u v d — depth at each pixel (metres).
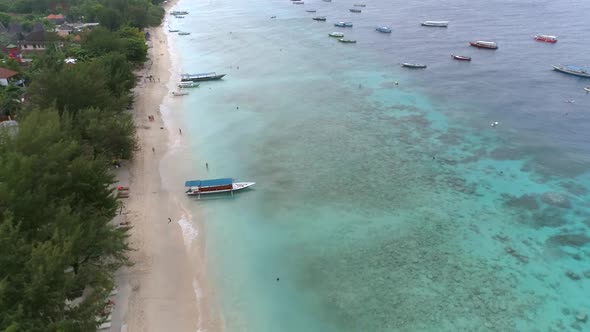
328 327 43.03
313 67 132.50
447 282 48.66
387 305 45.59
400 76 123.12
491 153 78.06
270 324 43.38
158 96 105.62
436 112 96.94
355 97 106.62
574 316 44.16
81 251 39.66
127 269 49.03
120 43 113.06
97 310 36.84
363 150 79.38
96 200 47.09
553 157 76.12
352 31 185.50
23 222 37.41
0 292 28.33
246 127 88.56
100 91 72.31
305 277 49.50
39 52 122.38
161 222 57.88
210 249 53.59
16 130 60.34
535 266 50.94
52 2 192.38
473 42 153.75
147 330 41.88
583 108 97.69
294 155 77.25
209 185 64.19
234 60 141.12
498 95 106.69
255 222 58.91
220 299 46.25
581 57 136.25
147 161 73.44
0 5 184.88
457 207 62.25
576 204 62.62
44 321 32.41
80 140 58.47
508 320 43.69
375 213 60.94
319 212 61.16
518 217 59.84
